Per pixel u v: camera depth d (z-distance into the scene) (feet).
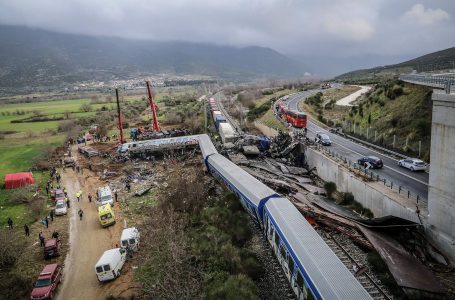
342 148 196.54
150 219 143.13
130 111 477.77
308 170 192.34
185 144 258.78
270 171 183.93
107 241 141.90
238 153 219.41
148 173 224.94
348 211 135.13
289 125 265.95
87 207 180.86
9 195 202.28
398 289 87.76
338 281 72.79
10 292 108.58
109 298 102.99
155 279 105.19
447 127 95.91
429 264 99.35
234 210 142.61
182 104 514.27
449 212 97.14
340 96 380.17
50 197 198.29
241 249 114.83
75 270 123.13
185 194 160.76
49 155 285.23
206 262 107.55
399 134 184.65
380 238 107.14
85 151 286.87
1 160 286.87
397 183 136.36
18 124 456.04
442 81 164.25
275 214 108.88
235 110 390.01
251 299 87.71
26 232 151.74
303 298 82.38
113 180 219.00
